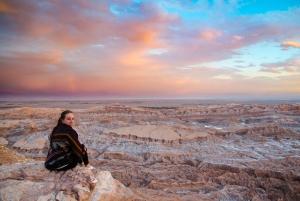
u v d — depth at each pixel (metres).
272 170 20.70
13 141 34.75
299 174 20.17
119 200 6.75
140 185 19.33
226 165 22.58
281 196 16.47
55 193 5.57
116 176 21.09
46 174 6.06
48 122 45.84
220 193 17.08
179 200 15.30
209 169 22.08
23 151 29.27
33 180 5.88
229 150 30.30
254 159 26.11
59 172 6.16
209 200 15.91
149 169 22.80
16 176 6.02
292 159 24.59
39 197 5.36
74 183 5.88
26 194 5.36
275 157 27.06
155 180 19.81
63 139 5.96
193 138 33.41
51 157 6.02
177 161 25.84
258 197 16.53
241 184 18.94
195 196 16.39
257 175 20.48
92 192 6.13
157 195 15.70
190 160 25.58
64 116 6.17
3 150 11.05
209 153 29.06
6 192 5.27
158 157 26.72
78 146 6.03
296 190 17.02
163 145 31.14
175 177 20.84
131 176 21.23
